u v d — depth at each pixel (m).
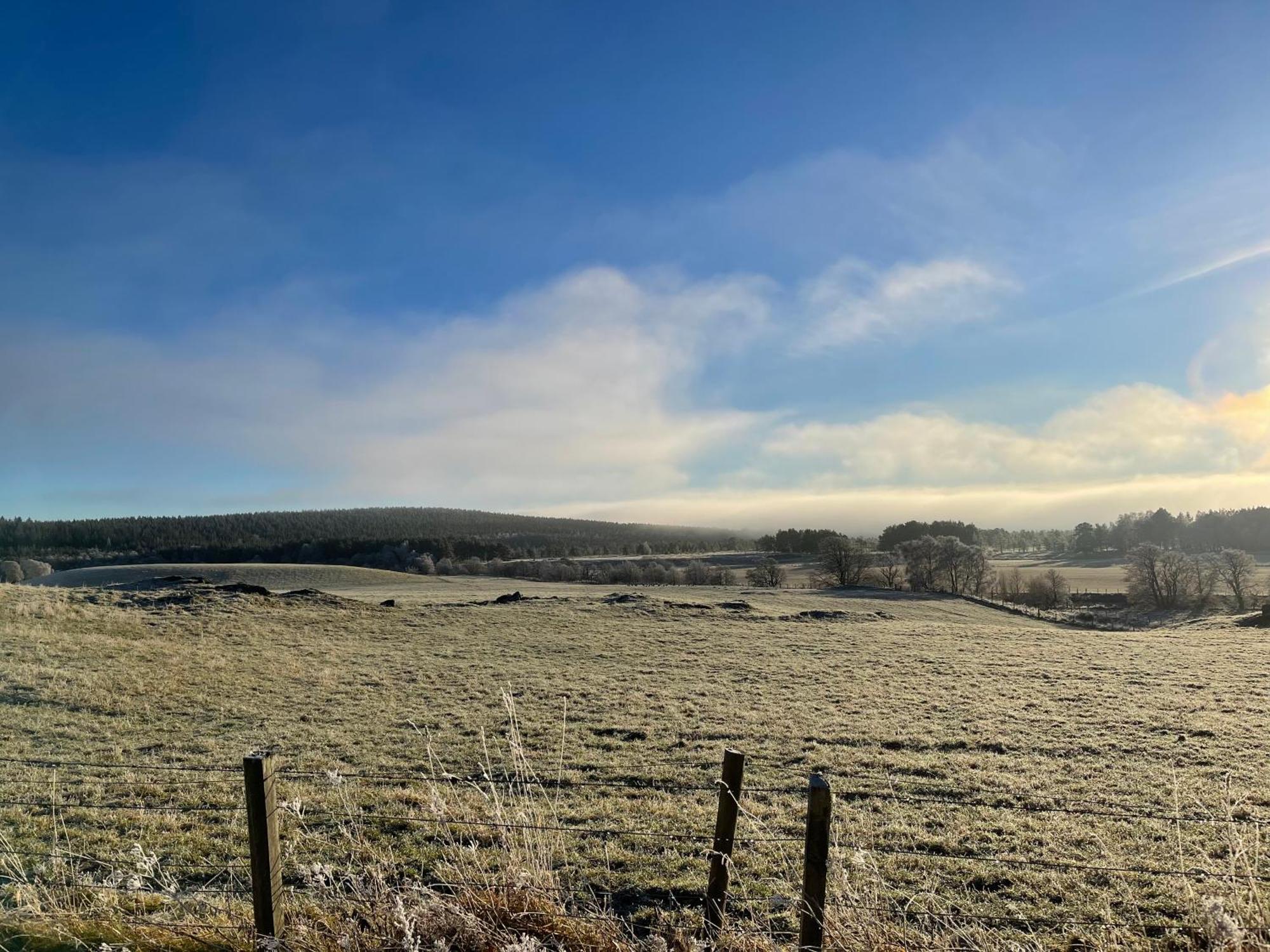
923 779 12.12
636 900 6.92
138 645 23.52
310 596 40.97
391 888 4.41
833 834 8.34
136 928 4.33
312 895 5.50
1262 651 29.06
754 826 7.72
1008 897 7.07
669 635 34.22
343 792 7.57
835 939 3.93
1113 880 7.37
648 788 11.36
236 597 37.31
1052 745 14.48
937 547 80.69
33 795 9.87
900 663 26.73
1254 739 14.62
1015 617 60.44
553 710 17.81
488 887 4.43
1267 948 3.90
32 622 25.59
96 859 7.48
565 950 4.01
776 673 24.38
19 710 15.31
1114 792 11.27
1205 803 10.45
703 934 4.35
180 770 11.56
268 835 3.84
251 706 17.41
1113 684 21.98
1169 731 15.64
